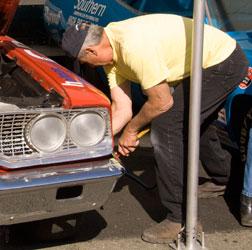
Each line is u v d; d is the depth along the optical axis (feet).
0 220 8.07
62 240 9.98
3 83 11.16
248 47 11.99
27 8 20.81
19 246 9.65
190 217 9.44
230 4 13.53
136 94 14.85
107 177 8.45
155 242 10.02
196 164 9.10
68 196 8.83
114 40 8.89
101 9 16.07
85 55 8.93
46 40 21.34
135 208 11.49
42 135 8.09
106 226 10.64
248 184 10.62
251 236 10.45
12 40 11.90
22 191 7.88
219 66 9.64
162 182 9.90
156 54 8.71
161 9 14.43
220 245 10.02
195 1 8.36
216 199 12.07
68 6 18.03
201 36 8.46
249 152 10.53
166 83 8.90
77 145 8.39
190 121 8.88
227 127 11.85
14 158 7.93
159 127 9.69
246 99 11.66
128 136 9.78
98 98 8.55
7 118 7.81
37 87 9.94
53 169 8.23
